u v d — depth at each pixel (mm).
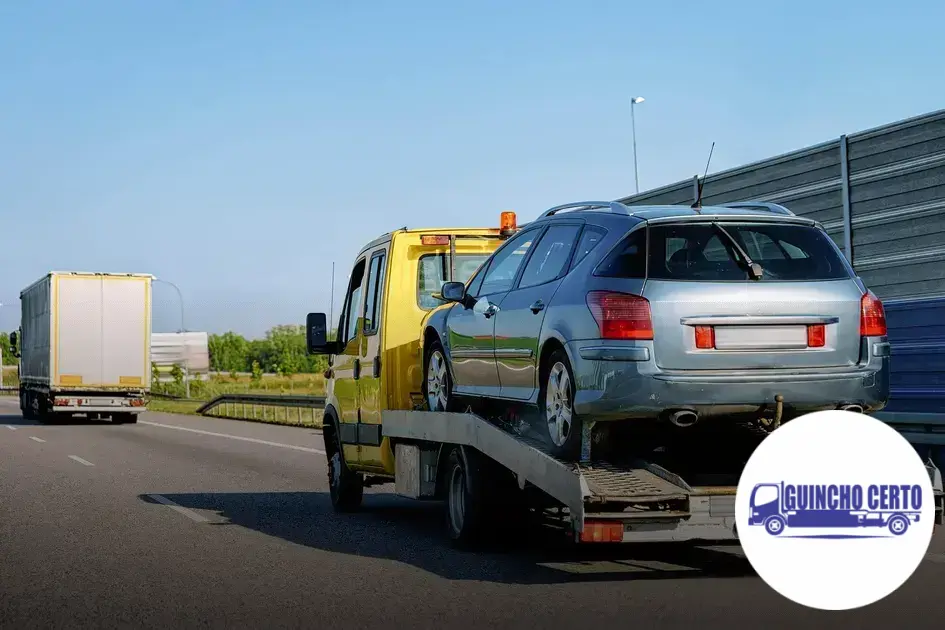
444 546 9391
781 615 6512
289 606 6941
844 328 7363
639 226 7480
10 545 9562
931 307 10992
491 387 9039
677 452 8273
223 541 9758
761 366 7242
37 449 22047
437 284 11117
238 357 98375
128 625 6488
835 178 14016
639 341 7199
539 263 8555
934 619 6391
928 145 12859
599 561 8500
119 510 12062
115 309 33688
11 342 41188
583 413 7453
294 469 17266
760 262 7430
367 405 11312
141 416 39812
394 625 6395
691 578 7734
